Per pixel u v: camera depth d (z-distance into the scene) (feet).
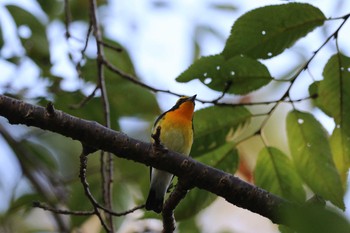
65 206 39.32
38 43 36.96
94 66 35.78
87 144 22.68
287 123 26.73
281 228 23.43
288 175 26.96
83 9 42.27
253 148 42.98
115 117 34.63
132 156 22.86
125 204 35.27
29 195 40.34
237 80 25.86
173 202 23.36
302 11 23.72
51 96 35.04
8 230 42.70
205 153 27.09
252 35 24.49
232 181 22.97
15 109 21.74
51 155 41.98
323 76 24.67
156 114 36.35
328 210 11.41
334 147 26.58
